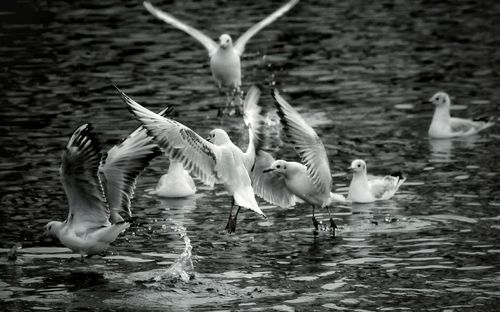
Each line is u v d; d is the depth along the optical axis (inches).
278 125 915.4
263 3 1437.0
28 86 1018.1
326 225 647.1
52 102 961.5
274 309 503.8
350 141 850.8
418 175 753.0
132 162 559.2
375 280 544.1
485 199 687.1
